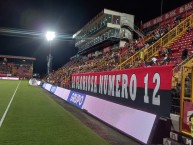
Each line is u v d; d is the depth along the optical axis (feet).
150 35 96.32
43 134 28.45
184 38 68.54
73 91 61.93
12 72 282.56
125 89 33.60
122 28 150.20
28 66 288.51
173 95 27.68
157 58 64.39
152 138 23.30
